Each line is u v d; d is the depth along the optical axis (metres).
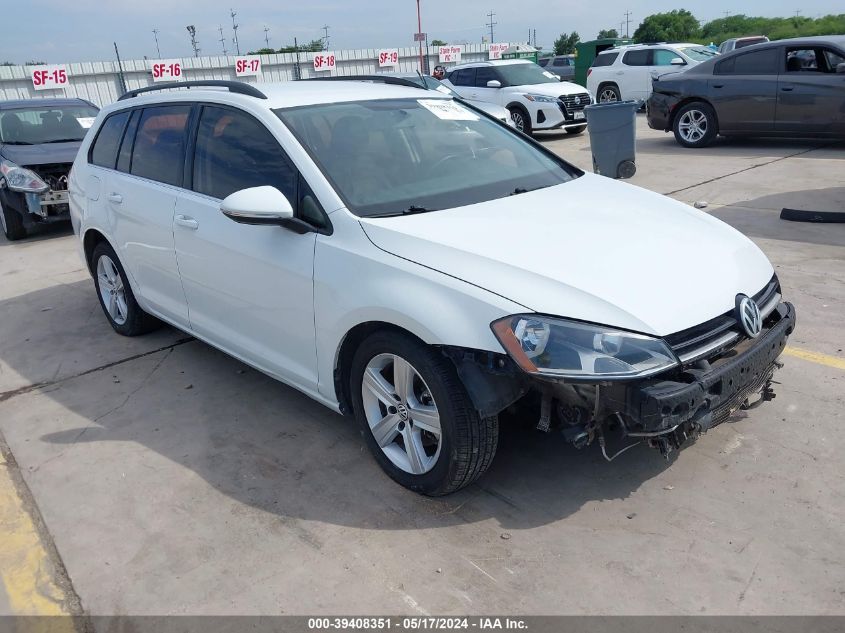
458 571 2.71
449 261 2.84
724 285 2.87
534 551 2.79
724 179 9.32
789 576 2.58
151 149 4.53
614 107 8.56
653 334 2.57
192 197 4.03
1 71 22.00
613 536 2.84
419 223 3.10
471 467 2.92
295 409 4.07
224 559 2.87
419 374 2.90
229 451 3.67
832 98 10.47
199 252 3.96
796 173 9.36
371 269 3.00
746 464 3.23
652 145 12.95
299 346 3.48
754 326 2.84
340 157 3.47
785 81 10.88
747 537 2.79
